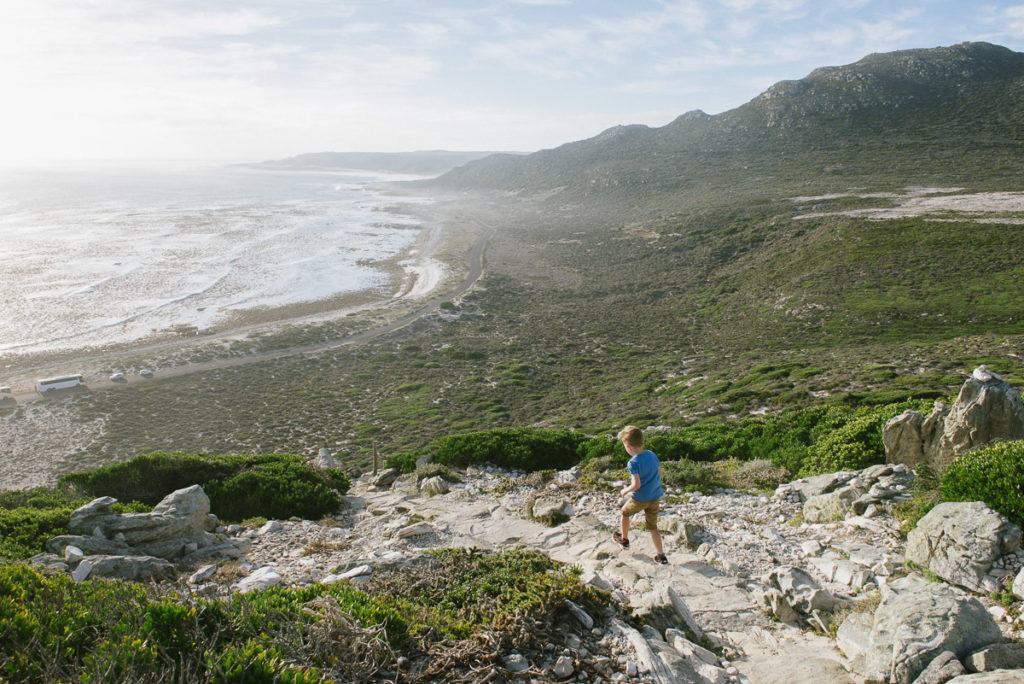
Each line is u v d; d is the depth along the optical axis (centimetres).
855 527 1062
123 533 1068
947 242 9550
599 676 574
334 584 756
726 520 1187
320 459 2270
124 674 467
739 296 9612
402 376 6938
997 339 4838
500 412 5534
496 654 589
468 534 1169
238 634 579
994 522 765
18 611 559
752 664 653
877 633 633
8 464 4625
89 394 6109
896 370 4031
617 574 891
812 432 1905
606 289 11388
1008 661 547
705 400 4219
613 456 1953
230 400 6062
